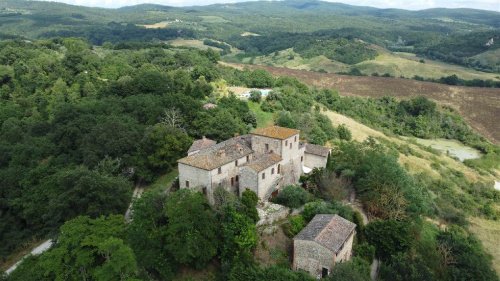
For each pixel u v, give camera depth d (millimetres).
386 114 150000
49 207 56469
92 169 66750
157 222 46750
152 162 66562
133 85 101750
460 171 107812
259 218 49500
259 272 41250
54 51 137875
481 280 51469
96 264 40594
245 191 51250
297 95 119312
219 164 54562
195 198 45781
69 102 100375
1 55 119375
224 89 114750
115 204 55250
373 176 61906
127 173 68625
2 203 65188
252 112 94875
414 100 152875
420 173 95000
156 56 141625
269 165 55656
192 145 68625
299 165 64438
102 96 100625
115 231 43719
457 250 56656
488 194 94938
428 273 46469
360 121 131500
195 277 44562
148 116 82562
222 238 45625
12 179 68188
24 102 102625
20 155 74688
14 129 87438
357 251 50656
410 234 53250
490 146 130750
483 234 74812
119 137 71688
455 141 140250
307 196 55688
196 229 44156
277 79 137750
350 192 62781
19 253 57781
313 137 87312
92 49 154125
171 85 104125
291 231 49875
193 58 141250
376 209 59531
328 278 42000
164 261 43438
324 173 61062
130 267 38250
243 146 62031
